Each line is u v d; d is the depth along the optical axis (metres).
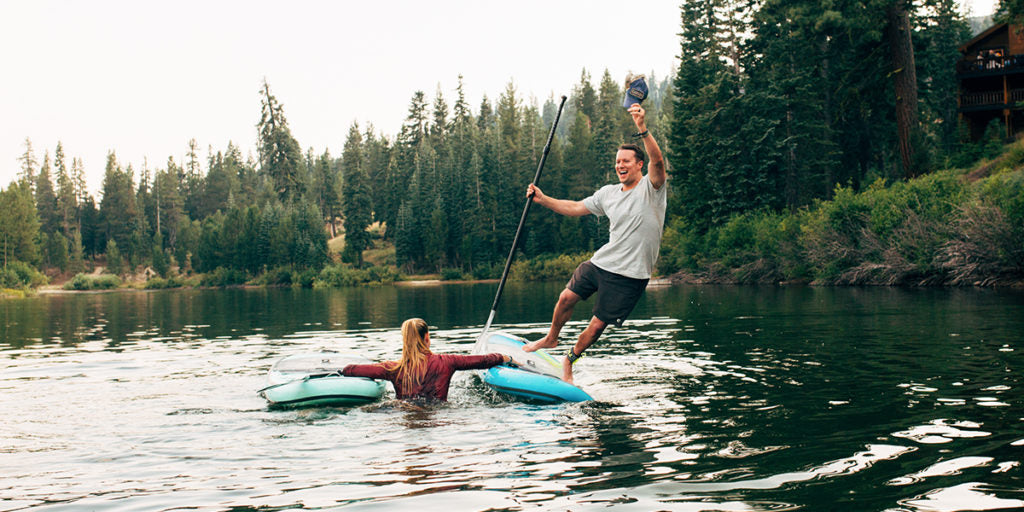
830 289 20.28
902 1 26.70
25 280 62.72
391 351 8.19
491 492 2.89
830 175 34.19
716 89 34.34
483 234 68.94
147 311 20.50
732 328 9.71
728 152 33.56
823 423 4.00
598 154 70.06
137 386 5.81
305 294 37.34
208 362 7.35
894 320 9.93
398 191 85.62
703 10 38.19
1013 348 6.70
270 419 4.45
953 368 5.70
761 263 27.98
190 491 2.97
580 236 64.56
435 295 28.86
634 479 3.04
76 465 3.42
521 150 70.88
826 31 30.17
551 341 5.84
